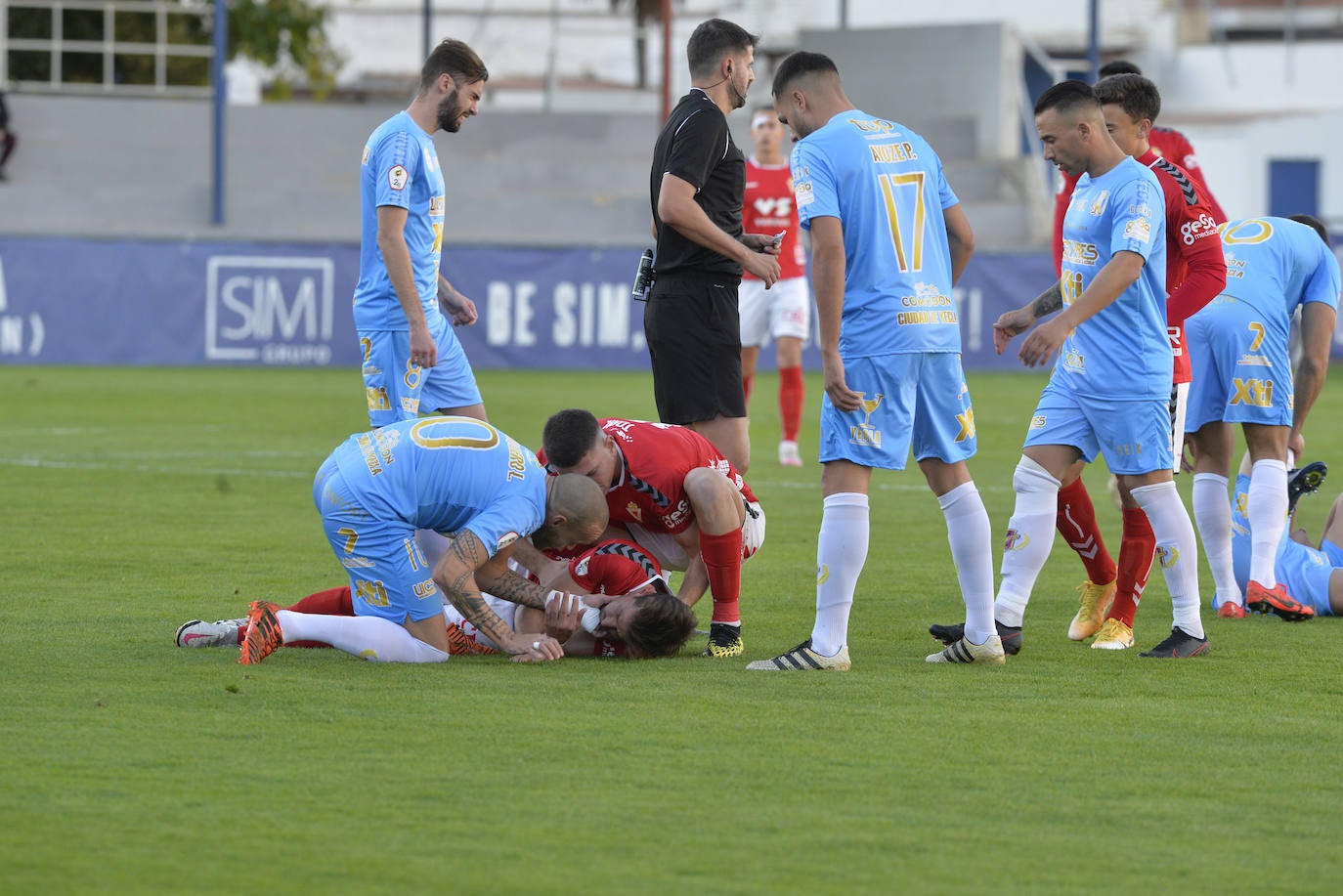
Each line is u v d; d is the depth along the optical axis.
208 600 21.56
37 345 71.56
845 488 17.75
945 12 123.44
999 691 16.80
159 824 11.96
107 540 26.92
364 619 17.89
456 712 15.40
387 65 113.56
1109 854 11.59
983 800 12.82
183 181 90.12
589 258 74.75
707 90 21.34
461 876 10.97
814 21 111.69
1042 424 19.23
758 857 11.42
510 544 18.00
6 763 13.42
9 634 19.05
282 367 73.19
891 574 25.08
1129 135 20.30
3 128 84.19
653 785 13.09
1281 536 22.59
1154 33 126.75
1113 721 15.45
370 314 22.12
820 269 17.36
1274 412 22.16
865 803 12.70
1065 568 26.36
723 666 17.98
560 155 96.31
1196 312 19.59
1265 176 113.19
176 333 72.75
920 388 17.89
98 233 72.19
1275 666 18.38
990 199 91.81
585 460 18.17
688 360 21.78
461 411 23.00
